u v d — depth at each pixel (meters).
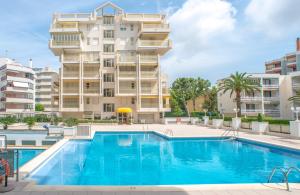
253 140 23.03
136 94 53.78
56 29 52.34
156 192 7.94
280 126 26.45
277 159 17.30
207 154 19.27
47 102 116.31
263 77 61.97
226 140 26.45
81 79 52.97
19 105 72.62
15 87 70.62
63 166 14.76
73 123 29.45
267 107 63.06
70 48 53.00
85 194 7.74
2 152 9.55
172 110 76.31
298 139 23.30
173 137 26.27
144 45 54.03
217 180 12.30
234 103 63.16
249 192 7.98
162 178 12.69
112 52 56.19
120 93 53.81
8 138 22.77
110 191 8.00
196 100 88.50
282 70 81.38
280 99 62.06
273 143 20.61
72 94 53.34
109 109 55.06
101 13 57.09
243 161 16.72
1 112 67.19
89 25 56.53
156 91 54.81
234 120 35.03
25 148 21.69
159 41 54.44
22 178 9.88
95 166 15.32
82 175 13.07
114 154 19.33
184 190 8.15
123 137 30.39
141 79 53.88
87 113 54.22
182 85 84.19
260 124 28.69
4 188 8.16
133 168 14.81
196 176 13.05
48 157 14.83
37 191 8.02
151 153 19.77
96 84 55.06
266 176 12.95
